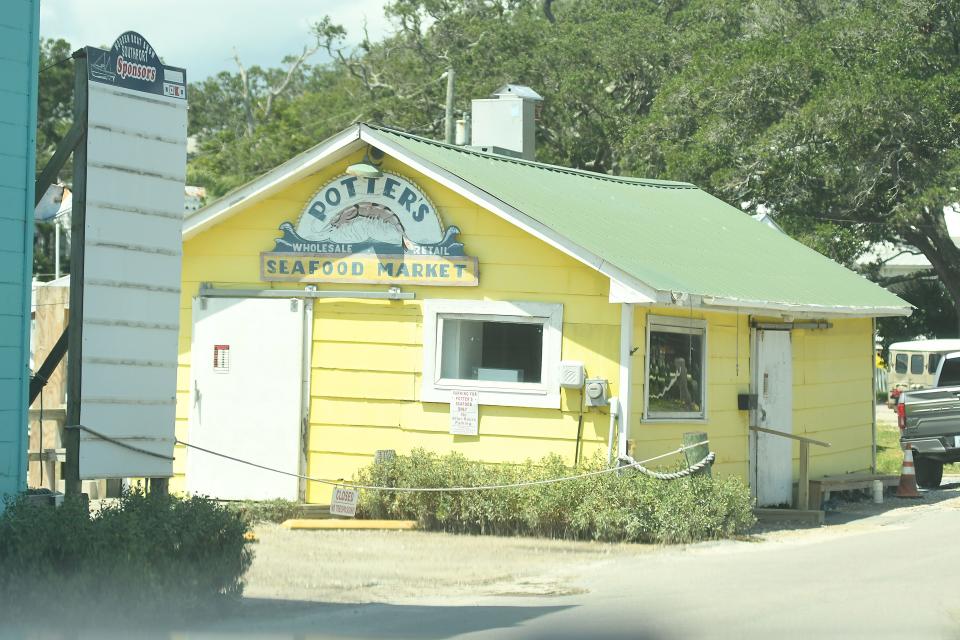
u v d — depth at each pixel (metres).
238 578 13.20
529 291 20.30
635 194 27.38
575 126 67.75
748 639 11.08
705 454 19.33
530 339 20.44
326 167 21.73
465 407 20.58
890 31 55.56
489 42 69.50
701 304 19.22
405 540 18.55
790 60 54.75
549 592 14.26
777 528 21.12
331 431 21.56
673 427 20.73
